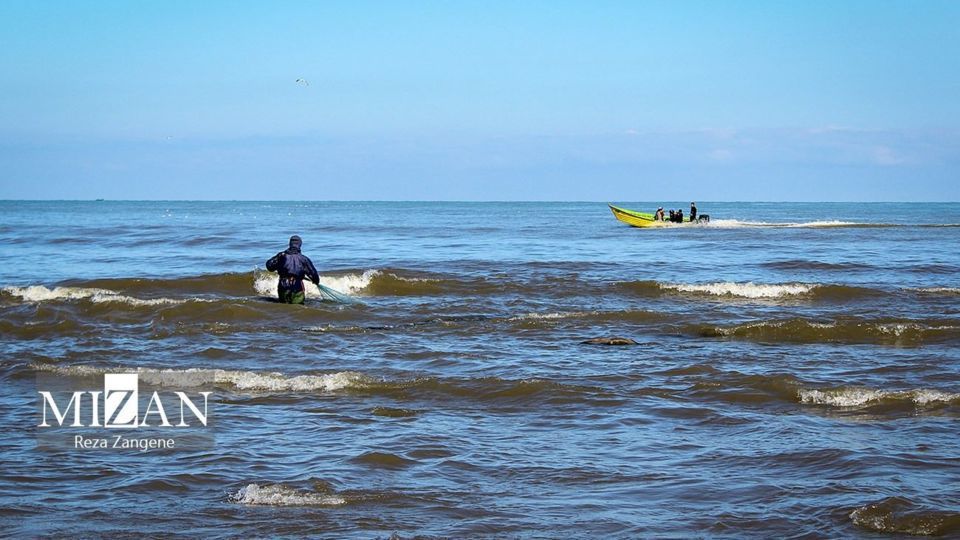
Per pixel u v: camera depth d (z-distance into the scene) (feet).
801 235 164.55
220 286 73.67
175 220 252.01
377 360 44.70
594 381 39.58
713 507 24.21
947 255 112.57
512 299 67.21
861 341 50.75
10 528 22.40
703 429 32.14
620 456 28.94
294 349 47.52
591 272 85.76
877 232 178.29
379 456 28.58
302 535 22.18
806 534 22.33
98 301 60.39
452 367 42.96
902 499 24.14
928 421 33.06
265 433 31.27
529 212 406.82
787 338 51.57
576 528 22.74
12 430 31.42
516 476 26.91
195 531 22.40
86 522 22.93
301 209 488.02
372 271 74.69
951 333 51.47
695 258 106.11
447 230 184.34
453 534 22.27
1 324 53.16
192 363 43.88
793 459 28.40
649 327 55.11
